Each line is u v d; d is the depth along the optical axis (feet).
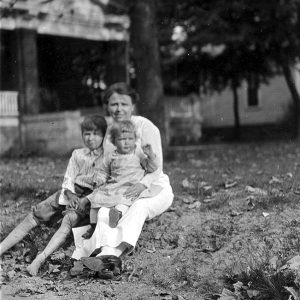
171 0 58.85
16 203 19.90
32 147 54.44
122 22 68.59
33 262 14.52
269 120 86.69
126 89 16.38
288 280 12.28
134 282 13.53
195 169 30.01
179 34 66.23
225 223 16.52
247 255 14.17
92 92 75.87
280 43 63.98
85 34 66.54
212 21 61.16
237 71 77.61
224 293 12.23
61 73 70.79
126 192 14.87
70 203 15.58
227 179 23.49
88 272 13.93
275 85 85.66
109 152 15.65
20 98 58.49
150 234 16.22
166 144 39.47
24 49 59.62
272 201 17.81
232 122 91.97
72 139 53.52
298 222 15.81
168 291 12.86
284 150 44.01
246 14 61.82
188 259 14.53
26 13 58.85
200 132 82.23
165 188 15.75
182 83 84.12
